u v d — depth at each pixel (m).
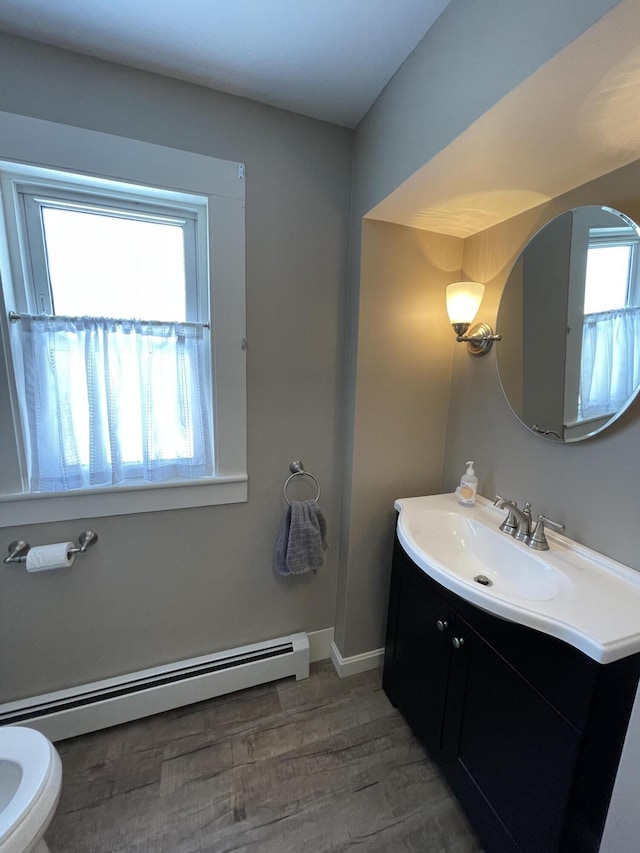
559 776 0.82
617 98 0.75
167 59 1.11
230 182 1.28
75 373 1.23
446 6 0.92
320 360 1.53
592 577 0.99
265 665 1.59
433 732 1.26
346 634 1.69
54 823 1.14
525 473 1.30
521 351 1.28
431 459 1.69
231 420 1.43
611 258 1.00
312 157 1.38
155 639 1.50
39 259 1.19
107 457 1.31
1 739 0.96
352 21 0.97
